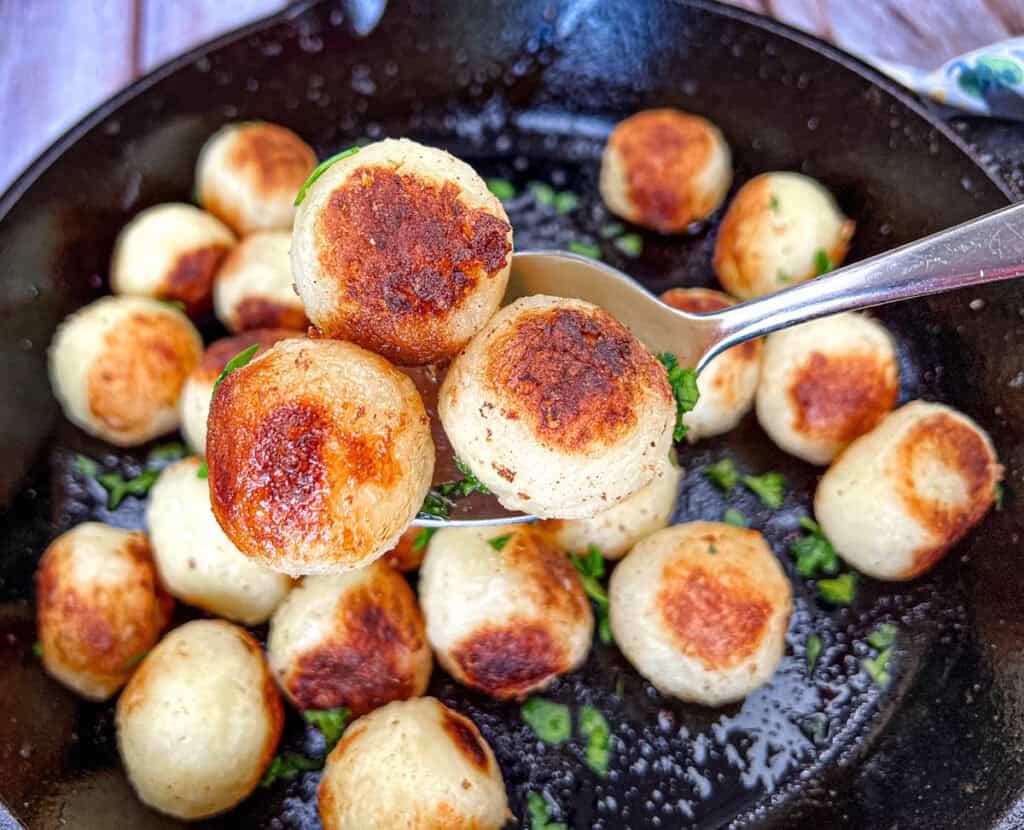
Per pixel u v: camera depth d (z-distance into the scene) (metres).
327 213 0.14
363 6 0.23
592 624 0.20
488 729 0.20
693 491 0.22
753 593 0.19
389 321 0.14
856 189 0.24
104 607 0.19
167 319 0.22
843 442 0.22
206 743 0.18
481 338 0.14
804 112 0.24
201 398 0.21
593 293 0.18
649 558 0.20
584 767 0.20
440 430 0.16
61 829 0.17
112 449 0.22
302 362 0.13
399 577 0.20
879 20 0.27
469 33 0.24
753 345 0.22
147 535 0.21
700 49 0.24
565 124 0.27
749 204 0.23
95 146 0.22
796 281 0.23
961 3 0.27
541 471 0.14
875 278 0.17
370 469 0.13
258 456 0.13
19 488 0.21
